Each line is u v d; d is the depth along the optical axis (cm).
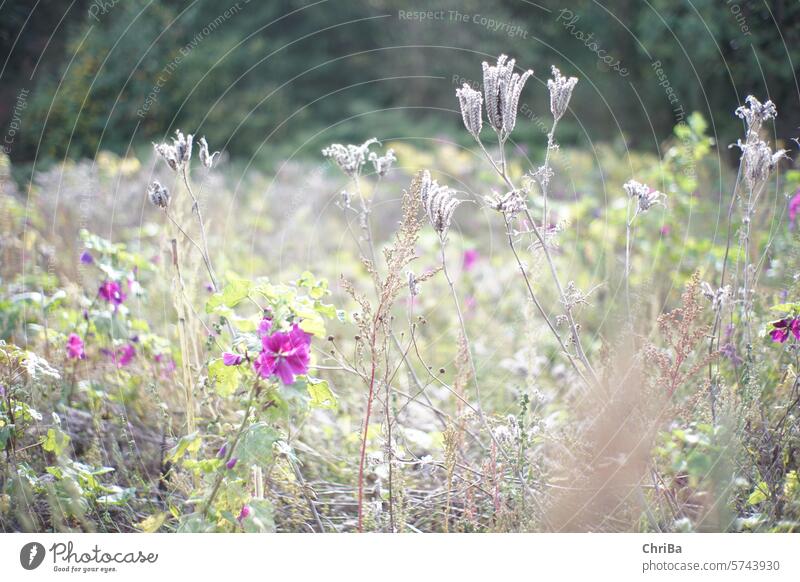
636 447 221
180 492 253
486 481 227
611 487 223
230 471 197
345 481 279
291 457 208
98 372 313
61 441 229
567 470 243
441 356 409
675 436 233
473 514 232
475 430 287
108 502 231
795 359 245
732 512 218
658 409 226
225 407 289
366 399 273
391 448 224
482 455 274
